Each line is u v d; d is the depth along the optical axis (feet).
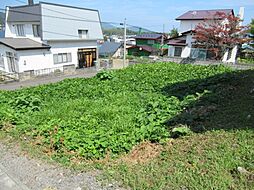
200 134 15.44
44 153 15.15
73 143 15.31
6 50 65.26
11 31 78.84
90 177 12.26
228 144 13.46
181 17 91.56
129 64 71.20
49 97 30.22
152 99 25.44
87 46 82.23
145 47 114.11
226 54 71.00
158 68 51.88
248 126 15.33
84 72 69.82
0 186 12.03
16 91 34.96
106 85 36.47
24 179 12.45
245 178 10.56
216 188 10.17
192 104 22.27
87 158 14.12
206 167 11.69
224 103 21.29
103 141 15.11
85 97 29.91
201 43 71.87
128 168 12.75
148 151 14.56
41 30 67.10
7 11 78.28
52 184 11.85
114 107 23.49
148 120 18.83
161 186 10.84
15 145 16.48
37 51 66.13
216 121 17.35
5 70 67.92
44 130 17.97
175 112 20.81
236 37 67.72
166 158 13.32
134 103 25.27
